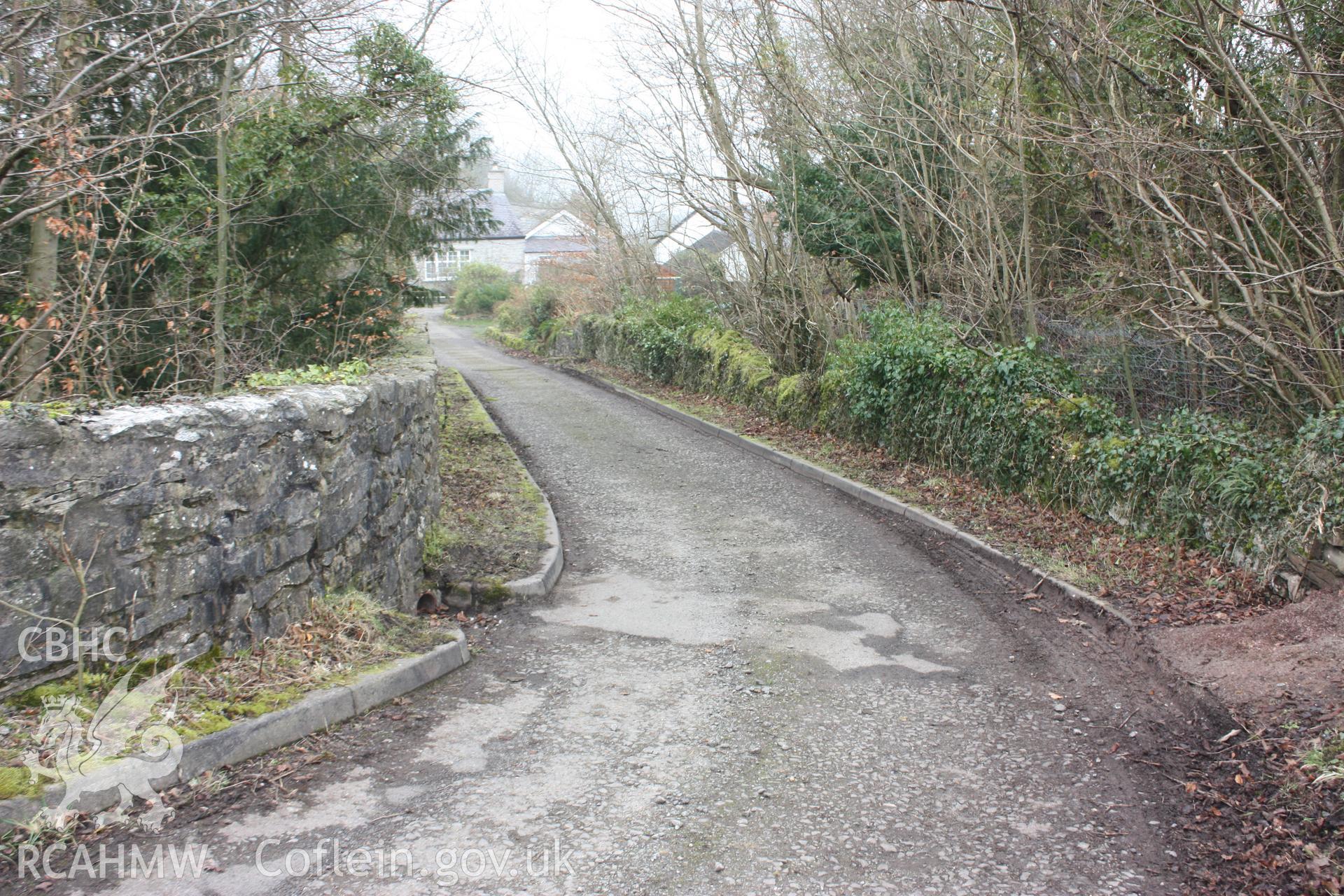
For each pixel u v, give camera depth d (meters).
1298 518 6.63
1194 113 8.63
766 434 15.38
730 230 17.42
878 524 10.20
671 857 3.87
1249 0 8.65
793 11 14.50
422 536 7.96
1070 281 13.20
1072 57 9.18
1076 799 4.43
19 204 8.82
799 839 4.03
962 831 4.12
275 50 11.09
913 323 12.72
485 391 21.55
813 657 6.38
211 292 10.84
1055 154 11.10
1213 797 4.41
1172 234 9.34
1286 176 8.57
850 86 15.22
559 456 14.00
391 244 14.82
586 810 4.24
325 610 5.69
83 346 7.90
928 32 13.57
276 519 5.26
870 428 13.46
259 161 11.88
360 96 12.38
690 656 6.40
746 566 8.70
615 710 5.43
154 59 7.98
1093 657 6.35
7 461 3.80
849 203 16.12
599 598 7.71
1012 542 8.91
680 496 11.62
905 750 4.95
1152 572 7.63
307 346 13.80
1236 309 9.26
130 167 8.52
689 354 20.58
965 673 6.09
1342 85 8.37
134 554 4.36
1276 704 5.15
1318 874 3.70
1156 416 10.04
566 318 31.17
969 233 12.98
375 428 6.61
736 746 4.97
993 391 10.72
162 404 4.82
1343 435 6.48
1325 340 7.78
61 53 8.09
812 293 15.91
